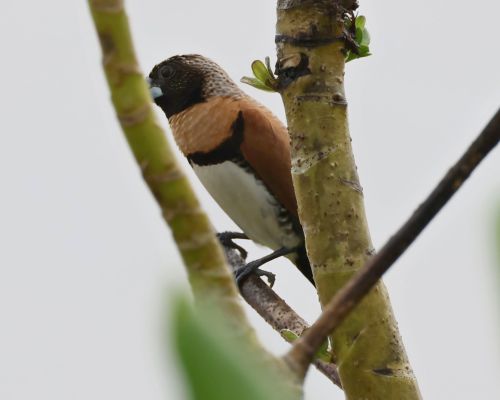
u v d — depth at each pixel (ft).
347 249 18.11
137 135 10.28
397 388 17.43
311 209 18.39
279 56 18.98
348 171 18.45
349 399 17.87
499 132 10.83
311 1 18.70
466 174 10.90
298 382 9.46
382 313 17.60
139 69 10.35
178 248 10.24
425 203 10.96
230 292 10.11
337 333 17.74
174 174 10.29
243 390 7.43
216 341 7.41
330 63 18.70
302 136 18.61
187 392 7.30
